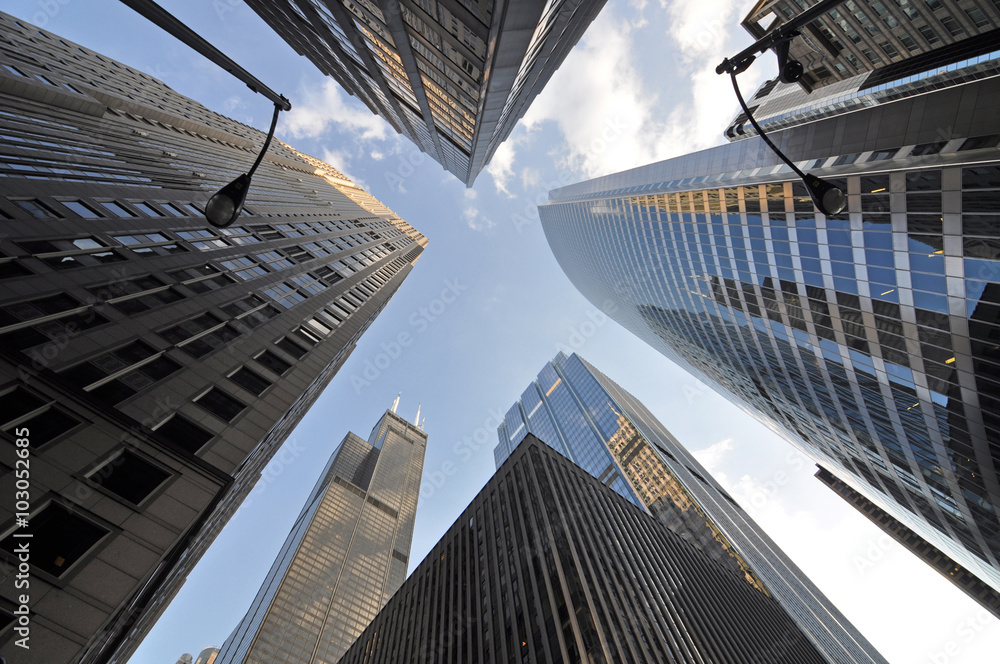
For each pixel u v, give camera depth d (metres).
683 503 163.12
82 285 22.12
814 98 75.31
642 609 57.53
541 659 45.75
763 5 78.81
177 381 21.88
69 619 13.06
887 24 64.38
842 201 8.49
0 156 25.44
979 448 46.66
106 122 46.72
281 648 127.56
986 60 40.34
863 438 69.44
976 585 146.38
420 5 27.11
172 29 6.79
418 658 64.00
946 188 38.34
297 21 42.00
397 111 60.81
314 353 31.67
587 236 166.25
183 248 31.67
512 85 34.03
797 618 132.25
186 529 17.00
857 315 52.69
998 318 37.69
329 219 74.44
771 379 85.75
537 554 60.03
